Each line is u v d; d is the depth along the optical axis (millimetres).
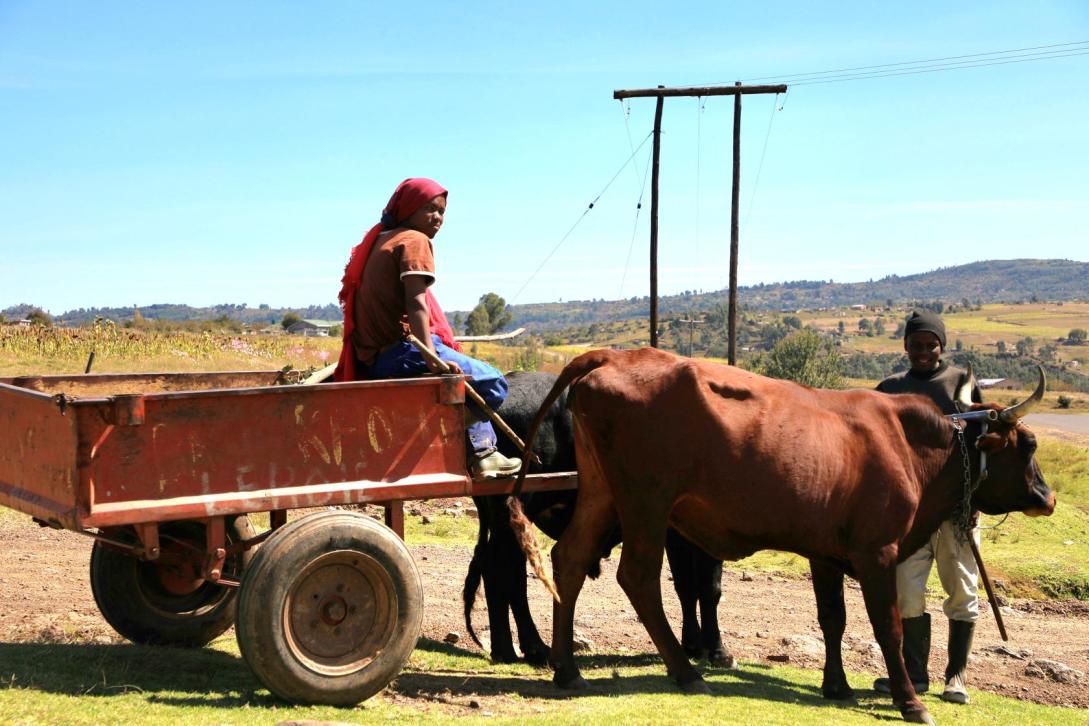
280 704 5410
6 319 41719
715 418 6281
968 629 7078
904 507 6641
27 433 5605
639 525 6395
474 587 7727
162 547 6809
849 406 6738
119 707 4996
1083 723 6805
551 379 7734
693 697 6160
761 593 11195
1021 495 7137
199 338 33688
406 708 5664
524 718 5406
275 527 6207
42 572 9102
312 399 5547
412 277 6090
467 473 6047
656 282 17438
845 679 6930
